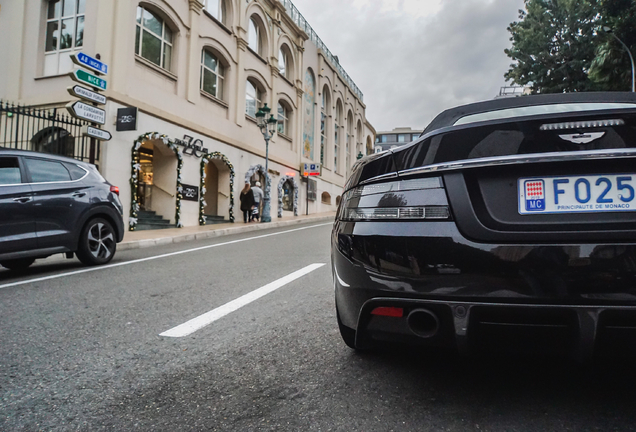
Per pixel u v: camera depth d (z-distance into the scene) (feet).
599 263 5.02
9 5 43.68
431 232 5.69
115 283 16.02
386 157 6.53
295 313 11.32
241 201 57.31
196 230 42.73
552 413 5.74
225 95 59.31
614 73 60.64
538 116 5.58
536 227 5.34
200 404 6.28
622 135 5.26
